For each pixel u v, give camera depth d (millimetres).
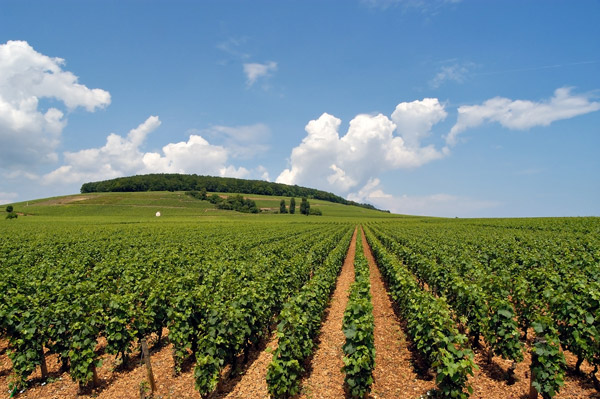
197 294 11180
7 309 10672
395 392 8750
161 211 110938
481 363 10258
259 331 11312
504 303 9438
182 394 9031
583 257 16547
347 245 35562
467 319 11117
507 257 19938
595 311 9078
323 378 9570
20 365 9312
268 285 13516
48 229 50844
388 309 16016
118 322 10273
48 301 11914
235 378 9891
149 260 20297
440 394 8125
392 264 17328
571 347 9273
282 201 129250
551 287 11891
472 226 57562
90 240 34719
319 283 14570
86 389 9383
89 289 13133
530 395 8109
